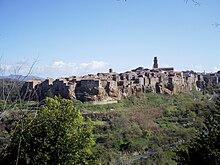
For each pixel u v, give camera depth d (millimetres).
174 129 61375
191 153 14547
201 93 113250
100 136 56781
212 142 14281
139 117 75500
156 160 44344
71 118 19531
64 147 18906
